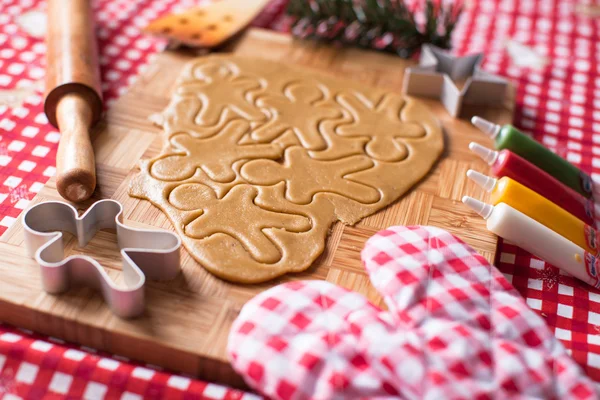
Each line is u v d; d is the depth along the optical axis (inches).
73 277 19.0
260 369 17.2
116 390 17.8
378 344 17.4
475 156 24.2
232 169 22.5
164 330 18.5
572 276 21.3
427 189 22.8
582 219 22.5
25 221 19.6
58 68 24.1
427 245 19.9
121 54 28.1
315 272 20.1
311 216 21.4
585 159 25.4
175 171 22.3
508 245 22.1
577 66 29.9
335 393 16.8
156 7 31.0
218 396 17.8
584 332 19.8
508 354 17.5
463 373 17.2
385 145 24.0
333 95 25.8
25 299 18.8
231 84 25.7
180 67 26.7
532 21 32.5
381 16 28.1
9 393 17.8
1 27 28.5
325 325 18.0
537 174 22.4
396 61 28.3
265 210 21.4
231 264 19.9
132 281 19.0
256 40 28.6
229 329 18.7
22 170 22.8
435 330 17.9
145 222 21.0
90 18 26.8
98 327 18.5
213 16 28.9
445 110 26.1
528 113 27.3
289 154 23.2
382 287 18.9
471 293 18.8
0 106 25.0
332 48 28.7
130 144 23.3
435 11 29.8
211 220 21.0
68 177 20.6
